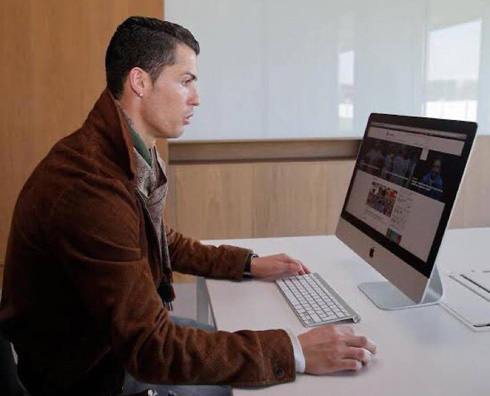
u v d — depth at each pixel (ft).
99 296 3.46
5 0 9.50
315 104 11.62
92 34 9.73
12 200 10.03
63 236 3.51
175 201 11.13
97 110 4.01
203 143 11.58
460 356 3.61
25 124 9.84
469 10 11.80
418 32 11.69
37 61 9.70
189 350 3.41
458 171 3.85
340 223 5.57
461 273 5.17
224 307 4.44
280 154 12.00
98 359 3.96
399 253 4.36
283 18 11.19
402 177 4.57
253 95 11.38
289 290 4.71
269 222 11.53
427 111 12.05
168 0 10.81
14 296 3.91
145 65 4.07
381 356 3.61
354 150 12.26
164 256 4.71
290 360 3.39
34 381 4.17
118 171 3.82
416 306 4.40
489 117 12.32
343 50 11.50
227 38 11.09
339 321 4.12
